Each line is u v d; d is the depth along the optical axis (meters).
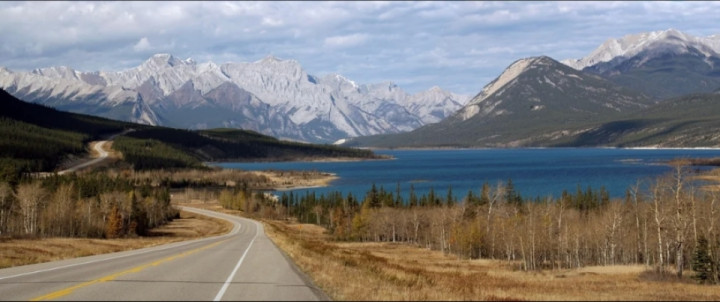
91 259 34.09
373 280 24.08
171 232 124.19
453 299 19.81
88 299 17.42
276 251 42.03
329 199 165.25
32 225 103.44
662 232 74.12
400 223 131.00
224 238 73.50
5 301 17.08
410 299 18.78
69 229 105.12
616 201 105.12
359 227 130.62
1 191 104.62
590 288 39.34
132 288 19.94
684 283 52.62
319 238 129.38
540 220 96.44
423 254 101.19
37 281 21.98
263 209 173.12
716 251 56.28
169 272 25.47
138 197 135.38
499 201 123.62
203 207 193.12
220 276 23.95
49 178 141.00
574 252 98.56
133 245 63.69
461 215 113.75
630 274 63.31
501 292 27.64
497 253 103.62
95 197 128.00
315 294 19.05
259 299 17.75
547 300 23.91
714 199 69.25
